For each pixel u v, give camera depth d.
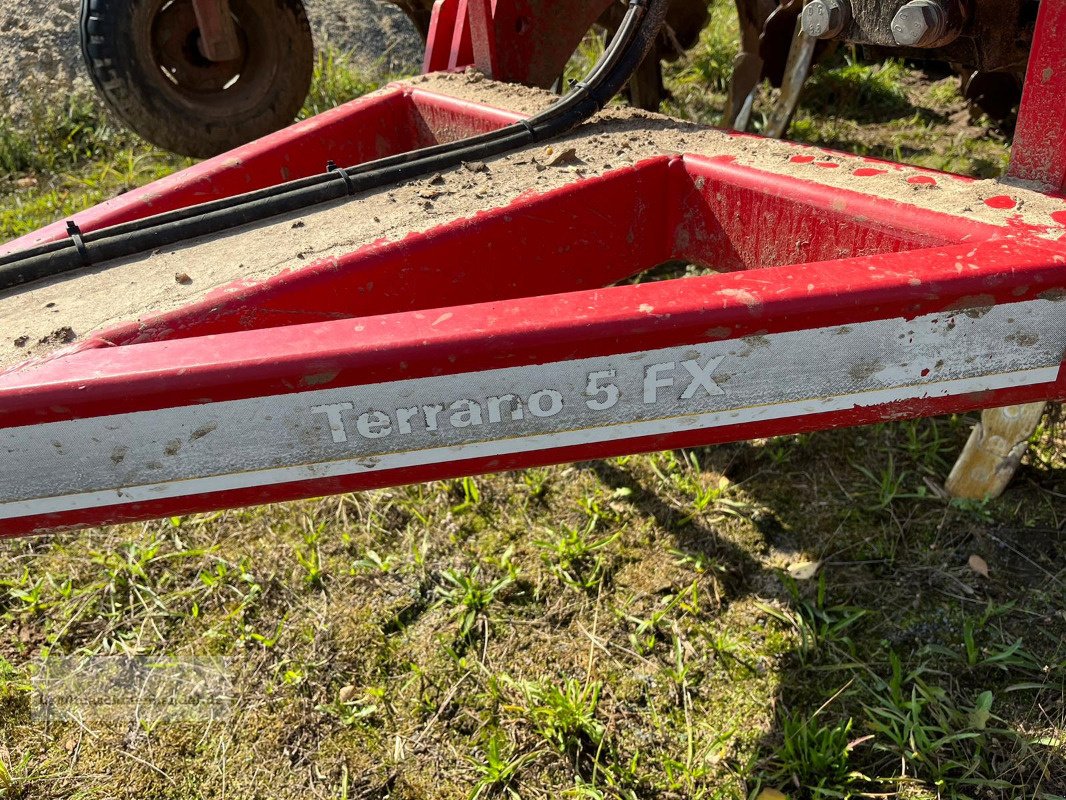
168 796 1.78
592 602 2.12
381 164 1.87
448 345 1.21
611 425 1.32
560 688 1.93
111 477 1.22
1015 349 1.39
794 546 2.23
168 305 1.43
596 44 5.04
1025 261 1.33
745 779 1.75
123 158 4.43
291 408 1.21
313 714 1.91
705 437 1.37
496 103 2.27
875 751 1.77
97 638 2.11
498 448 1.31
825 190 1.65
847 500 2.35
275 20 3.14
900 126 4.23
